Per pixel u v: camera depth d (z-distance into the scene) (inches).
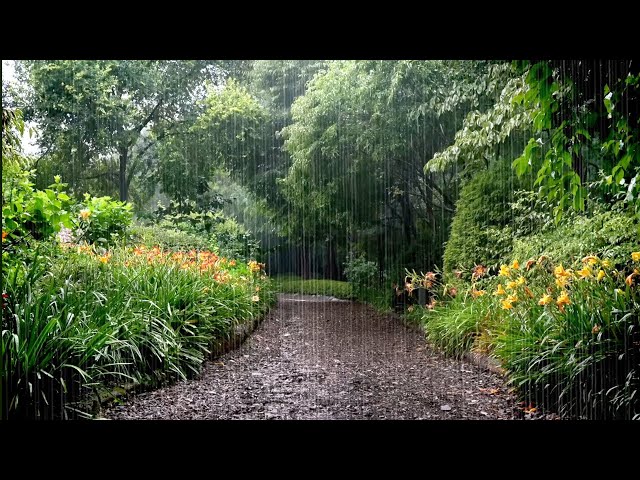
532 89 103.1
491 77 154.2
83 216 159.0
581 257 121.3
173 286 140.9
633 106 95.4
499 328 131.7
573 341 97.7
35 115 237.9
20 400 83.0
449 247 206.8
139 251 158.9
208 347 143.4
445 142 233.9
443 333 163.8
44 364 84.4
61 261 122.9
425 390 121.3
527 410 103.9
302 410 110.5
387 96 219.6
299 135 258.8
